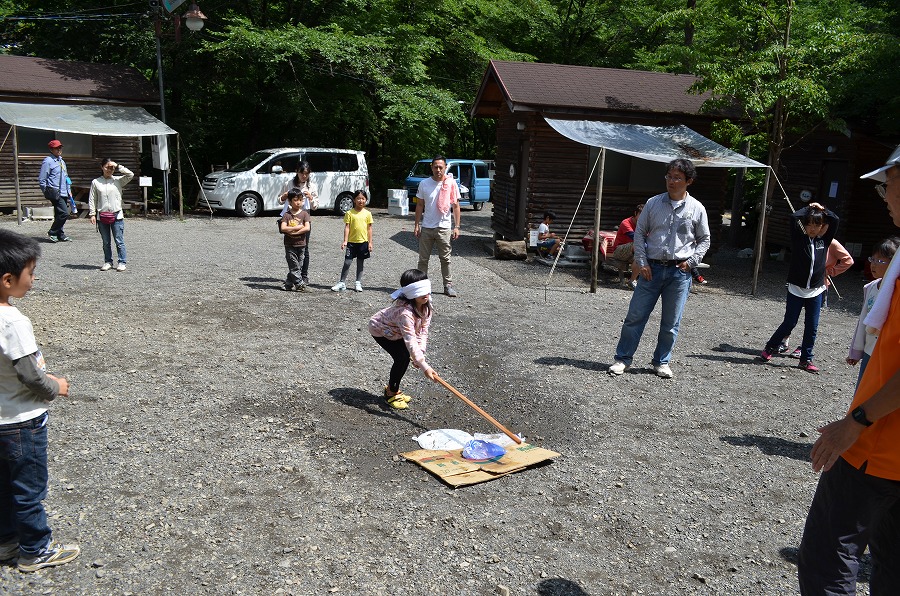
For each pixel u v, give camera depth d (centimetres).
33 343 303
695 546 375
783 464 485
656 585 339
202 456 451
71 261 1115
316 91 2252
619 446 503
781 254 1612
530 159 1353
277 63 2023
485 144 3347
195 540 357
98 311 806
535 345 758
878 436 242
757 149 1602
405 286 518
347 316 839
